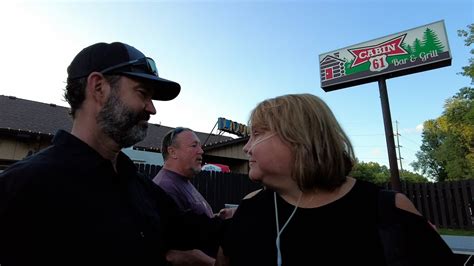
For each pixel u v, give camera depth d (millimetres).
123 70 1237
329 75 8961
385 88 8047
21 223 944
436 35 7539
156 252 1211
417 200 8977
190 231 1453
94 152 1191
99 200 1100
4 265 912
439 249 845
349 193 989
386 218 887
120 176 1266
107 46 1275
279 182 1060
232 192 9555
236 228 1165
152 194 1457
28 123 11617
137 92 1280
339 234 911
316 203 1005
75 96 1269
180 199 2396
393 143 7578
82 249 998
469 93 17500
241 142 15820
